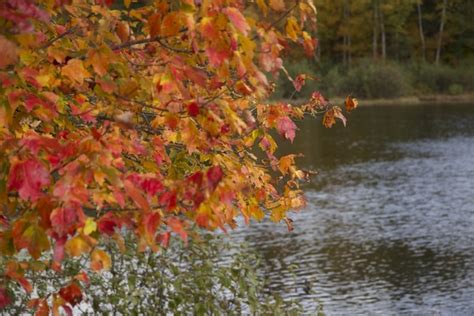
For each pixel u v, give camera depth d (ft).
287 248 75.87
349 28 272.72
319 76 244.42
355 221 88.99
